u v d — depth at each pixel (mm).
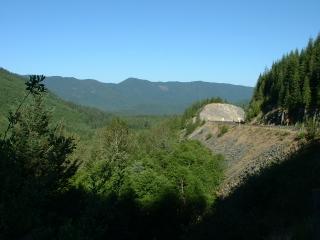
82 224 7695
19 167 8477
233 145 73875
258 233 16406
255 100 137000
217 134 92125
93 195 8812
